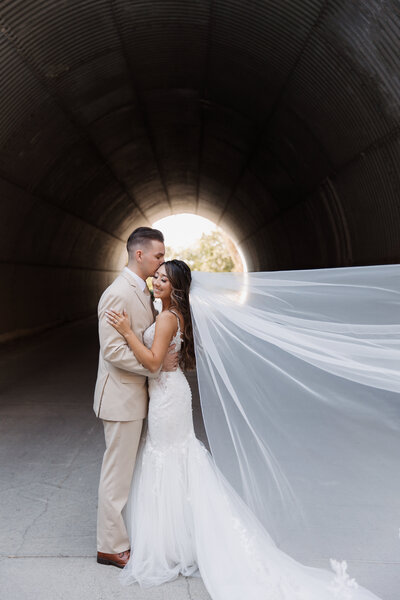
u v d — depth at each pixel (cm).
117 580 273
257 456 298
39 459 457
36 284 1453
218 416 299
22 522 338
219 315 307
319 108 736
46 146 1031
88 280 2127
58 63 761
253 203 1638
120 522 286
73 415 602
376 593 254
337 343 311
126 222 2341
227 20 687
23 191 1110
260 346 307
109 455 288
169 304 300
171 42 802
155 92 1044
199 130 1298
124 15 696
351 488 302
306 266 1346
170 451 283
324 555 282
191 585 270
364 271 323
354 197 820
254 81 830
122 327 276
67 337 1390
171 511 282
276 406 306
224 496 281
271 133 1000
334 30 570
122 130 1231
